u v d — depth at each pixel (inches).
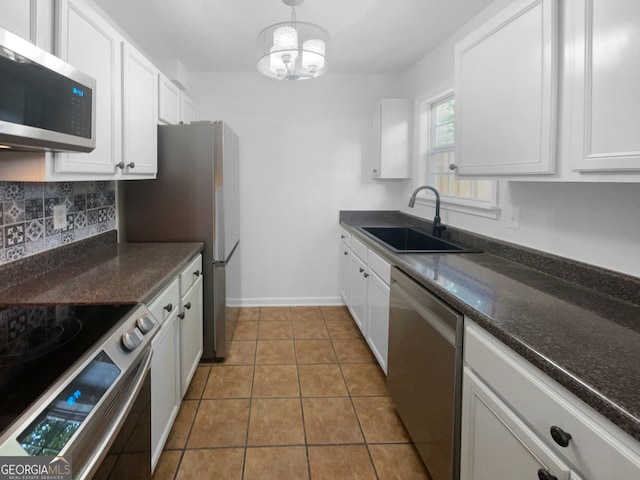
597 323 44.3
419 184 134.1
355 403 89.3
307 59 80.2
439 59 116.4
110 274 68.7
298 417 83.7
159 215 105.4
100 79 64.4
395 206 154.6
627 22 37.4
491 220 87.9
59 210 75.9
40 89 40.2
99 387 36.8
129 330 46.5
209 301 106.9
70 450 29.4
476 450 48.8
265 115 146.9
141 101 84.0
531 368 38.3
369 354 114.2
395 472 68.3
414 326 69.4
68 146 46.7
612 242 56.2
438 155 129.3
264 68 86.3
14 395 31.2
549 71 47.9
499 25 58.1
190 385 96.3
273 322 138.3
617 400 28.6
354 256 127.0
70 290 58.6
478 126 64.7
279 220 151.6
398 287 79.4
